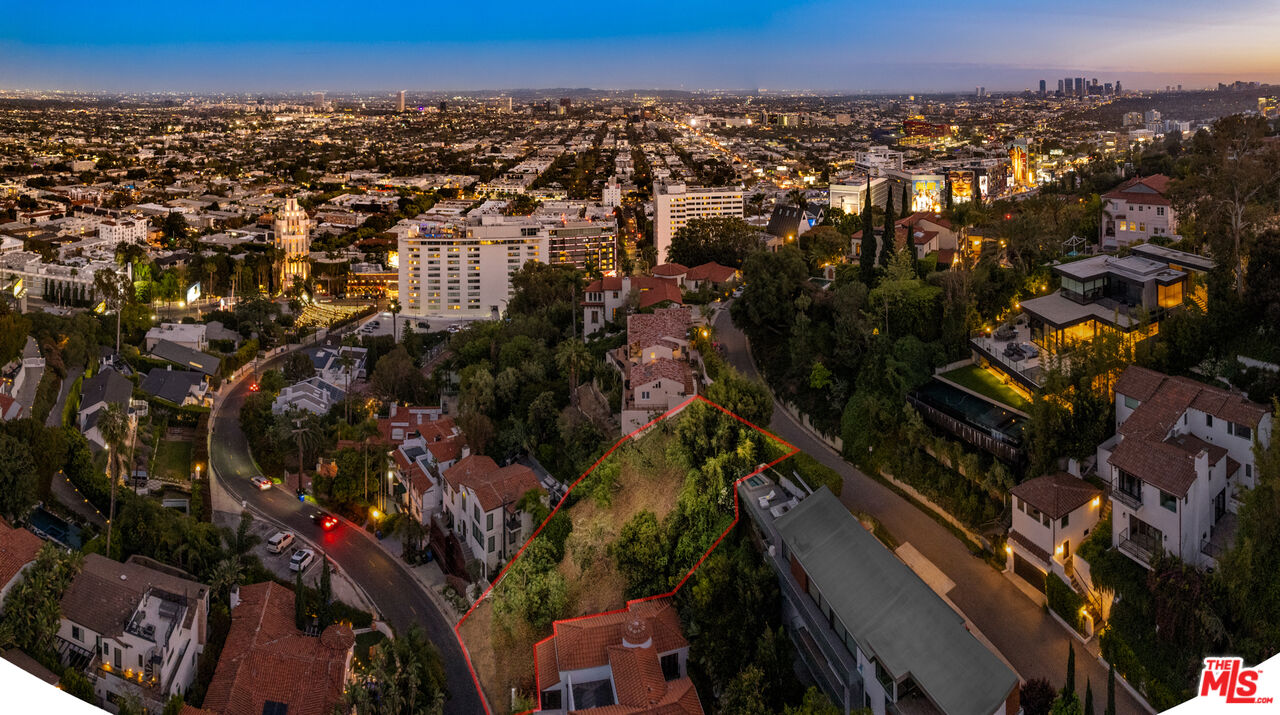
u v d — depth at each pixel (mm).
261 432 129250
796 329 98375
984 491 72688
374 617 84500
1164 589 54750
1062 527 63688
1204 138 88375
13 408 105500
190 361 163000
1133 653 56219
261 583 83938
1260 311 71312
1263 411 60594
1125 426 65688
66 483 102750
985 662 55781
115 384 133000
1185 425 64375
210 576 82688
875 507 76438
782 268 107938
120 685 68312
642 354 103750
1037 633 61781
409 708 68312
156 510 92062
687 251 161000
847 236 146875
